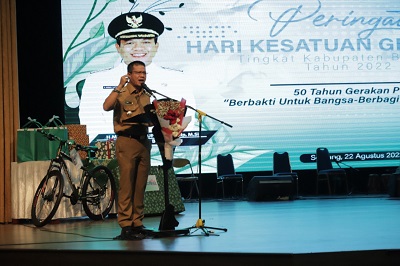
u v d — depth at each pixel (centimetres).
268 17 1265
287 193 1190
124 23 1231
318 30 1280
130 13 1232
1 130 933
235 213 919
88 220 891
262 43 1264
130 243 607
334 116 1285
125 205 656
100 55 1227
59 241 643
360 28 1291
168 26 1242
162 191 944
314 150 1282
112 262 558
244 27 1260
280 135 1273
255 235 639
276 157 1255
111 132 1229
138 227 661
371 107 1296
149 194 927
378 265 524
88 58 1225
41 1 1216
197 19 1247
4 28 948
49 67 1226
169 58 1242
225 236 637
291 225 727
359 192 1327
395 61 1300
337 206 990
